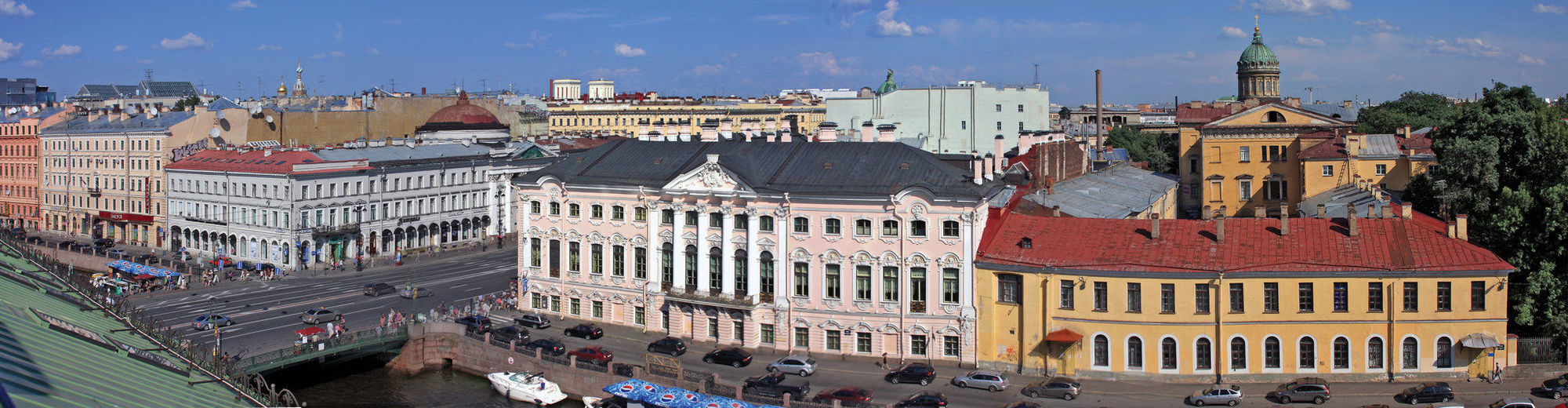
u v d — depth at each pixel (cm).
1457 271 8388
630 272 10731
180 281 13738
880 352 9694
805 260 9862
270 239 16012
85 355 5694
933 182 9519
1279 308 8606
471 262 16025
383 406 9338
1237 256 8769
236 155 17275
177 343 7512
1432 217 10825
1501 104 12175
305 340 10444
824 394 8350
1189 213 16962
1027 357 9144
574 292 11088
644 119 12469
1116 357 8869
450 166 18038
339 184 16262
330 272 15112
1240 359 8694
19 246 9519
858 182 9744
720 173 10081
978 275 9306
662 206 10481
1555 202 8550
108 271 15775
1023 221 9662
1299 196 15938
